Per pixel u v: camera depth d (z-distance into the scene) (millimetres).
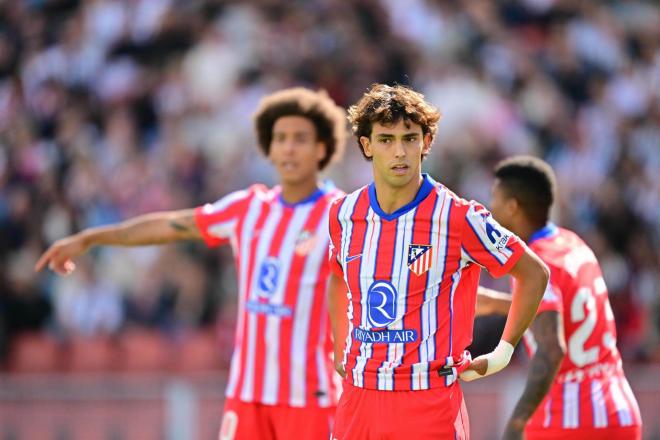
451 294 14867
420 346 14727
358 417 15086
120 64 48406
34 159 45031
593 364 18203
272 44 48938
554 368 16844
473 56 49875
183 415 31953
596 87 50844
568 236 18750
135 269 40219
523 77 49875
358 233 15156
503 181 18750
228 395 20500
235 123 46594
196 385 32156
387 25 50000
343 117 21578
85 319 39844
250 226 20516
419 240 14789
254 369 20172
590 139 48969
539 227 18672
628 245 45312
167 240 20828
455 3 51125
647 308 42438
